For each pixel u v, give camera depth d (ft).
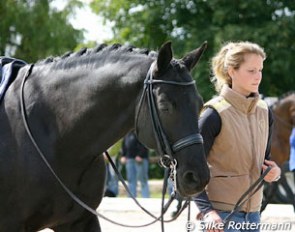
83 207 27.32
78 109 26.58
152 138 24.95
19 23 132.98
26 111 27.25
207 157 26.71
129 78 25.80
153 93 24.80
